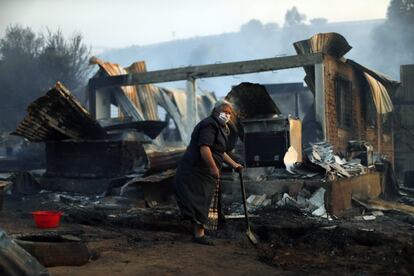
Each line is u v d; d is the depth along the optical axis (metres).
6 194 10.50
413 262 4.35
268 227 6.01
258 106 9.43
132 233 5.65
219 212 5.37
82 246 3.93
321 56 13.80
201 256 4.38
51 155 11.43
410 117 20.02
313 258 4.44
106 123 15.40
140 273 3.69
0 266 3.04
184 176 5.17
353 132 16.44
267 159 8.92
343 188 8.27
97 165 10.90
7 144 21.22
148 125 13.39
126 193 9.30
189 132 15.69
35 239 4.20
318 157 9.16
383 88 17.50
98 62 17.39
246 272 3.83
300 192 7.92
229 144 5.41
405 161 19.95
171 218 6.53
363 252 4.64
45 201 9.83
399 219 7.89
